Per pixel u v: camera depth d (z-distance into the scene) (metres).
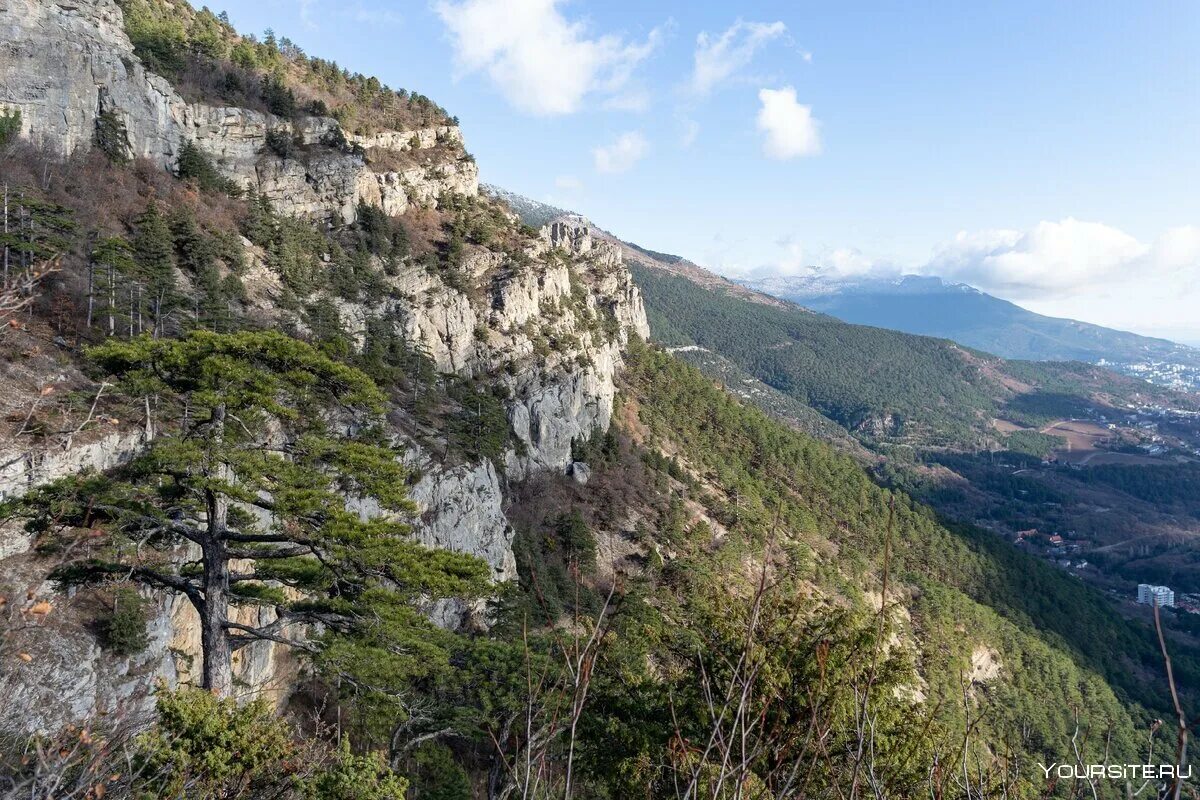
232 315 44.56
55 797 6.73
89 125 52.12
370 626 16.22
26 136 47.44
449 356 67.38
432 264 71.31
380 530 16.53
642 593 34.84
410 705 19.14
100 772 7.68
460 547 42.78
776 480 103.44
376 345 55.78
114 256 37.19
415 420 49.41
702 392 120.00
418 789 20.17
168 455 14.80
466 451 48.84
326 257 63.94
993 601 97.62
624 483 73.81
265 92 71.62
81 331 33.69
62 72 50.06
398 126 88.88
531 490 63.69
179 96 62.09
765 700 5.41
